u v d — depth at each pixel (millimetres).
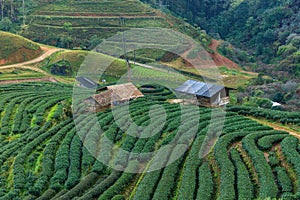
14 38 113375
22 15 140375
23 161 41750
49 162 40531
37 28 132375
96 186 34594
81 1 146625
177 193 32594
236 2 175000
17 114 55531
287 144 36812
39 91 69938
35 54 114062
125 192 34156
